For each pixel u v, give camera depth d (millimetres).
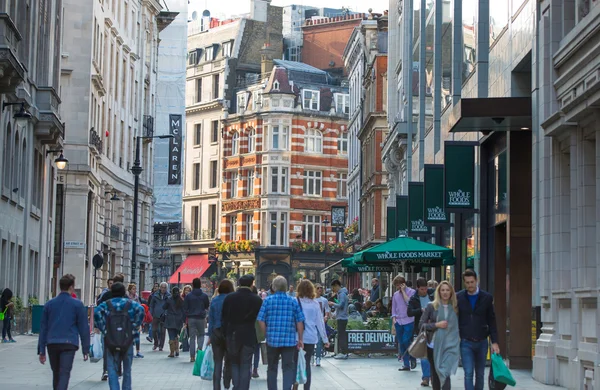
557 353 22797
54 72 53375
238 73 128500
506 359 27859
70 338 17812
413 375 26891
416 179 49656
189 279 125312
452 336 17422
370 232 79875
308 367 21359
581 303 21516
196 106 130000
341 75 132250
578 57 21312
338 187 124812
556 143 23578
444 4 40156
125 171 78062
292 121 121062
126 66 78375
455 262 34531
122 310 18797
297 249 118625
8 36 33000
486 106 25641
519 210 27625
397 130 53625
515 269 27516
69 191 61969
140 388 23406
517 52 27203
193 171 130875
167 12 90875
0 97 38500
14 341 40125
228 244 121438
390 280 64938
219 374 20500
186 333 37312
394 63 62750
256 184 121000
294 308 18594
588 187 21594
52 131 48969
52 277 57781
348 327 34688
